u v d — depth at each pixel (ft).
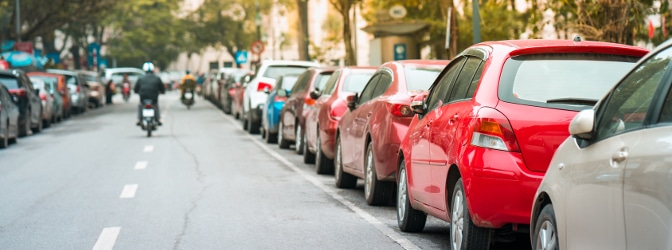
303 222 36.22
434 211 29.40
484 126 25.11
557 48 26.18
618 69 25.89
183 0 307.37
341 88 54.44
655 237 15.92
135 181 51.55
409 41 111.34
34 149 77.41
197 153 71.00
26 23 181.37
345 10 127.54
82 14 171.01
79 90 146.20
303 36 165.17
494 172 24.52
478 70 27.50
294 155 69.41
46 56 218.18
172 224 35.86
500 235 26.96
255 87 94.94
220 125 111.04
